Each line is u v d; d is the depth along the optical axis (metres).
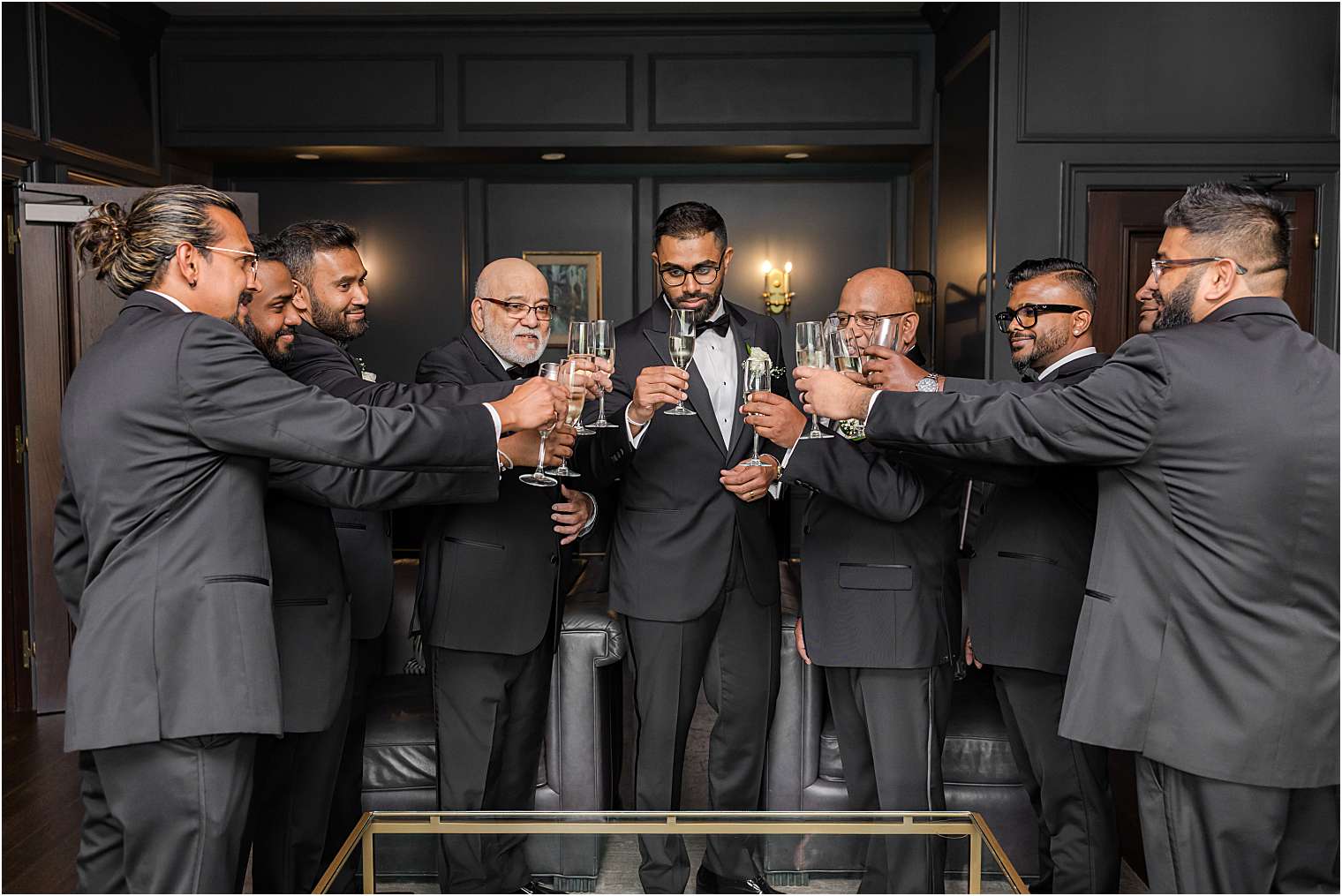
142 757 1.72
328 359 2.29
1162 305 1.90
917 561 2.38
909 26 5.54
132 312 1.82
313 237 2.45
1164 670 1.73
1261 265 1.79
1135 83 4.57
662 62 5.61
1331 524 1.67
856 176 6.29
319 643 2.13
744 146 5.64
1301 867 1.78
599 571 3.24
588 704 2.74
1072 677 1.85
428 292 6.34
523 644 2.38
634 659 2.46
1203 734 1.69
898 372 2.24
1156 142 4.57
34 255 4.16
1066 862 2.34
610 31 5.59
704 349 2.56
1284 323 1.76
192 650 1.73
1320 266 4.57
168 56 5.53
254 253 1.94
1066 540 2.29
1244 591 1.68
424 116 5.62
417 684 3.05
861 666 2.37
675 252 2.46
